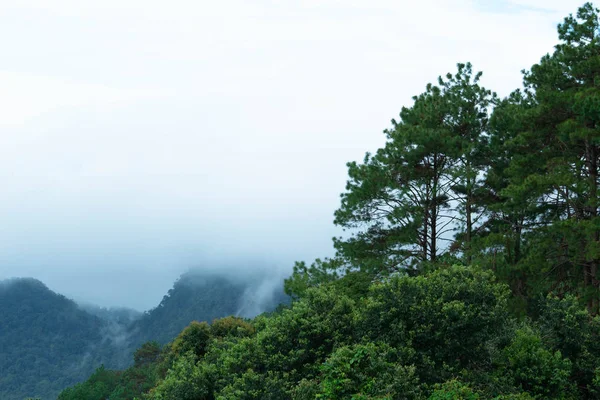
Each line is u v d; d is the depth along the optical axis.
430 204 32.72
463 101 33.25
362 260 33.09
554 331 22.39
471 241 31.17
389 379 17.70
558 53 29.20
